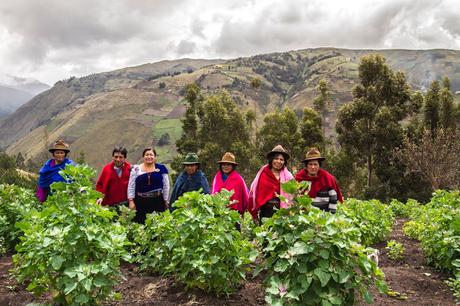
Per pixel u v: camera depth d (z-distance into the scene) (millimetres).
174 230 5281
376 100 38125
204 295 5031
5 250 7035
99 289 4035
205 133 45750
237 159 42281
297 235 3918
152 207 7410
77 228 3998
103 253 4117
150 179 7328
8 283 5422
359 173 39938
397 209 16672
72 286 3656
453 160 28219
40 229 4172
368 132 35875
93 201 4488
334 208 6355
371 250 3912
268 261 4129
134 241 6340
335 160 38094
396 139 35062
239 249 4941
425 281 6297
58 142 7297
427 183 34031
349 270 3770
